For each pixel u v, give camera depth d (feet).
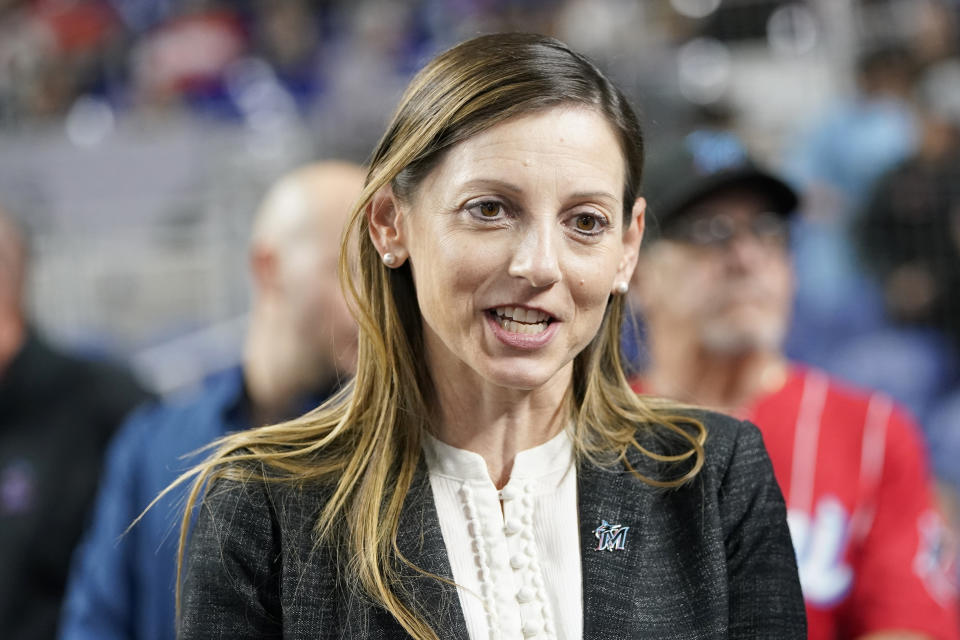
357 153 33.86
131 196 34.17
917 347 28.12
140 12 43.80
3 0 47.55
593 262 7.80
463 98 7.73
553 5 38.32
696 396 15.80
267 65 42.01
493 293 7.63
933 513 15.08
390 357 8.58
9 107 42.29
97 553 14.80
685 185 15.49
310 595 8.02
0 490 18.43
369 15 41.11
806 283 29.76
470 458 8.38
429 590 7.94
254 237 15.87
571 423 8.70
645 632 7.89
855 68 31.76
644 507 8.35
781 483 14.98
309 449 8.47
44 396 18.98
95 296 33.60
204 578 8.20
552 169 7.58
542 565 8.20
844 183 30.01
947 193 28.55
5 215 19.66
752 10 33.06
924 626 14.15
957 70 31.30
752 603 8.36
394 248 8.39
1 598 17.92
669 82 31.50
